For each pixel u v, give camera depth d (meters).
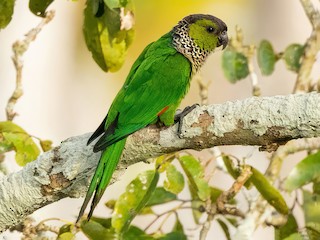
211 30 10.88
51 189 8.94
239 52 12.70
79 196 9.05
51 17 11.69
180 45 10.66
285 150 11.84
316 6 18.52
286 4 23.06
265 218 11.16
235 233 11.07
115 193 19.48
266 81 21.73
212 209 10.39
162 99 9.80
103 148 8.65
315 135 8.07
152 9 22.11
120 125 9.10
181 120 8.56
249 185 10.66
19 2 18.56
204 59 10.99
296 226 10.91
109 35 10.48
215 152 11.95
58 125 20.44
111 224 10.06
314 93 8.08
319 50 12.84
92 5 10.36
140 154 8.95
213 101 22.42
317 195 10.88
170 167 10.03
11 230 10.72
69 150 8.85
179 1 22.27
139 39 22.31
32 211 9.19
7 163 11.35
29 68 19.66
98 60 10.98
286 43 23.09
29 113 19.55
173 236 10.46
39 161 8.91
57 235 10.38
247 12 22.91
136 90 9.84
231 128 8.33
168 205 18.80
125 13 10.27
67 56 20.75
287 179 10.65
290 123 8.05
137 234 10.19
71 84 20.92
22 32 18.88
